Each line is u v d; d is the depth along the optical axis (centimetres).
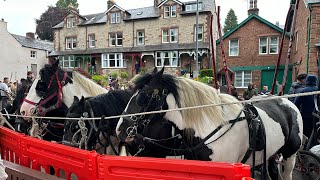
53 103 469
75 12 3434
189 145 328
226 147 317
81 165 262
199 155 317
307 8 1566
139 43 3125
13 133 365
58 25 3575
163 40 2998
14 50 3500
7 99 1130
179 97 329
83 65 3409
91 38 3369
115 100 420
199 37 2834
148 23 3053
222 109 334
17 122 596
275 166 452
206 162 198
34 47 3703
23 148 343
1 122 559
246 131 332
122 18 3167
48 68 475
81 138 381
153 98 328
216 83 514
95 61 3359
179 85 332
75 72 499
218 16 512
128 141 332
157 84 331
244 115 336
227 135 320
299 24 1847
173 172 208
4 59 3422
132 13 3253
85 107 396
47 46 3988
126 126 329
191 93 328
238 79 2434
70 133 395
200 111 325
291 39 480
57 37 3550
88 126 400
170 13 2944
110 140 404
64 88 475
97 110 402
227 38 2448
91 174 250
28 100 469
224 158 316
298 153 460
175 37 2942
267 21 2312
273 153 371
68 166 277
